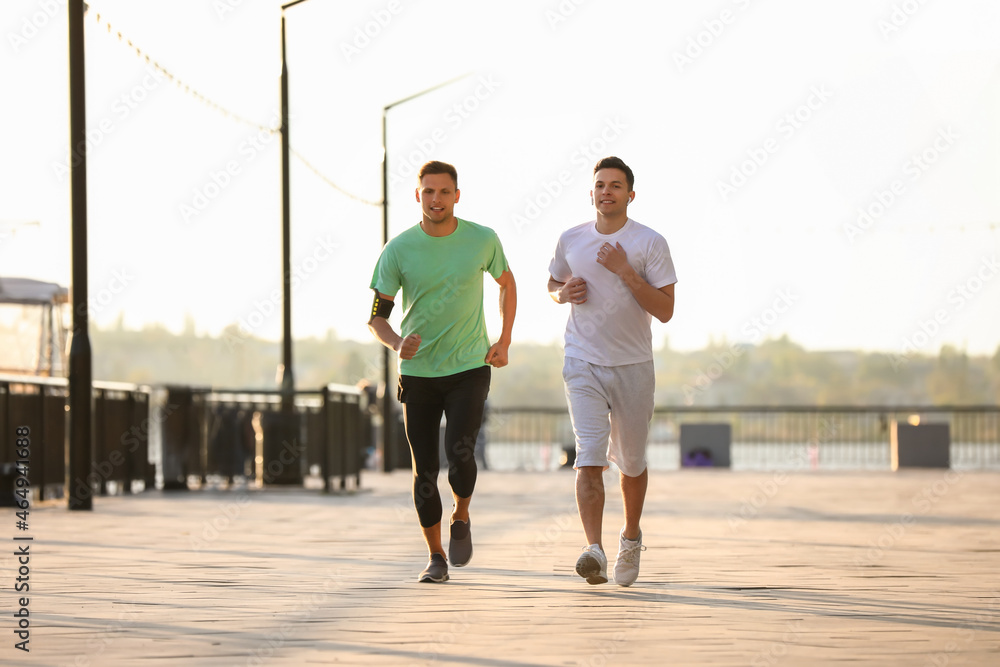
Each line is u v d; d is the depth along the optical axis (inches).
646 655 363.6
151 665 351.3
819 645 380.8
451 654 366.0
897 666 347.9
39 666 350.3
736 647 376.8
